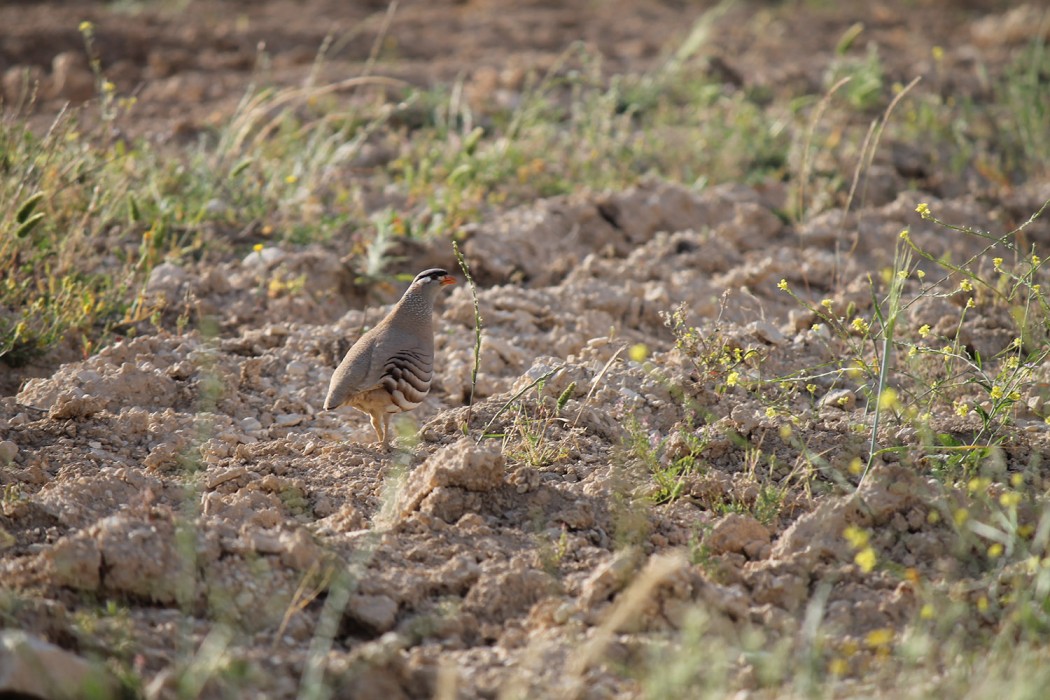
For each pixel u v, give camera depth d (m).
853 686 9.13
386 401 13.01
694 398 13.95
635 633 9.73
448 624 9.97
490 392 15.56
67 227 19.47
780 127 27.00
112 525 10.09
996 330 16.56
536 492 12.07
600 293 18.59
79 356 16.64
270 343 16.88
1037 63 30.23
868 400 13.49
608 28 40.59
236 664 8.92
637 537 11.32
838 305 17.67
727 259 20.83
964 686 8.84
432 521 11.39
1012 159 26.58
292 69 33.12
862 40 40.16
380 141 26.75
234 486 12.41
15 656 8.07
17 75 29.19
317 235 20.81
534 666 9.31
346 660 8.95
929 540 10.91
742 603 10.03
